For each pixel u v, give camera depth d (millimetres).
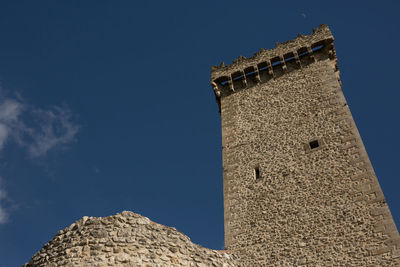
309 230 15086
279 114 19766
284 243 15188
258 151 18812
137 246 12523
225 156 19531
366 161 15906
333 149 16984
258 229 16062
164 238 13320
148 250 12586
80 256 12094
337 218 14914
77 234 12875
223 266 14203
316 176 16500
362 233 14117
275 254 15047
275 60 22297
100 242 12422
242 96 21984
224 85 23391
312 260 14289
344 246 14125
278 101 20438
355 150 16469
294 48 22047
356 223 14453
